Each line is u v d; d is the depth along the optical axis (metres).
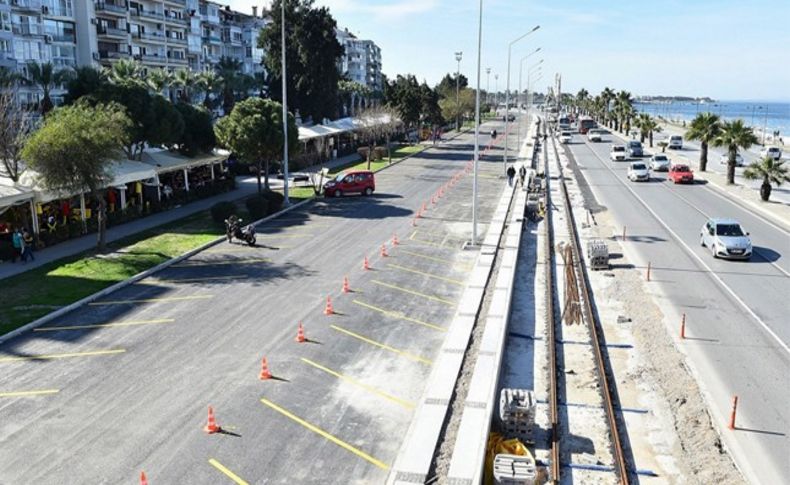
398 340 17.81
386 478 11.47
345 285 22.31
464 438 12.55
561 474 12.00
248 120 37.56
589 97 189.62
